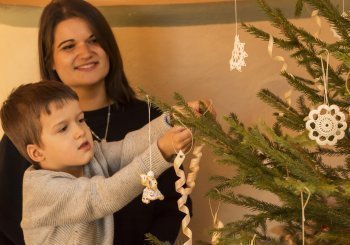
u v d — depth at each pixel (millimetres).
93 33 1522
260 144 862
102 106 1598
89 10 1538
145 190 1052
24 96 1231
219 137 992
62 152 1213
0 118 1397
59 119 1204
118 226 1452
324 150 1049
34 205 1196
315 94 1008
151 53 1934
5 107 1267
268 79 1847
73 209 1153
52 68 1604
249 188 1853
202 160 1923
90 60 1517
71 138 1213
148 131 1298
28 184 1216
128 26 1925
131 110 1598
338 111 854
